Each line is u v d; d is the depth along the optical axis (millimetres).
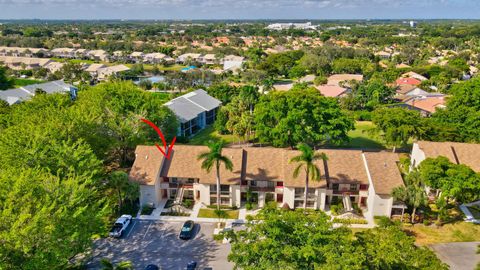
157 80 147000
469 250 43875
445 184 46625
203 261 41500
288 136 67750
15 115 62969
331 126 66188
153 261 41594
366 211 52062
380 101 112250
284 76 173500
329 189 52281
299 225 30719
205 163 48500
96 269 40062
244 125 72812
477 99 71188
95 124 58156
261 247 29750
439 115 74125
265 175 52531
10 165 42469
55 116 56000
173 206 52281
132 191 49969
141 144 63375
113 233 45500
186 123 84000
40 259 29250
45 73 156500
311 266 28469
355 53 196875
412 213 49312
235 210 52375
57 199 33656
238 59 198625
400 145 68750
